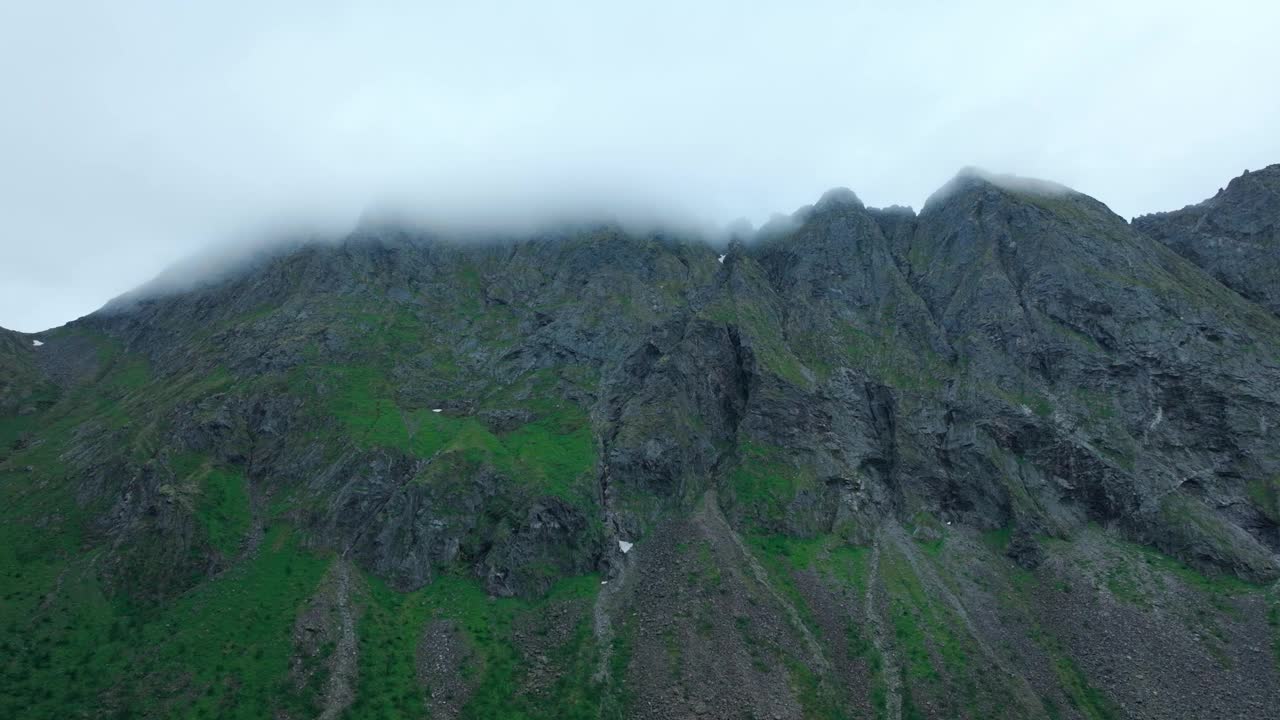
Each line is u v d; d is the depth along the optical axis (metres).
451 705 103.31
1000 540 139.38
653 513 141.75
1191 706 101.56
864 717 104.06
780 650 111.94
